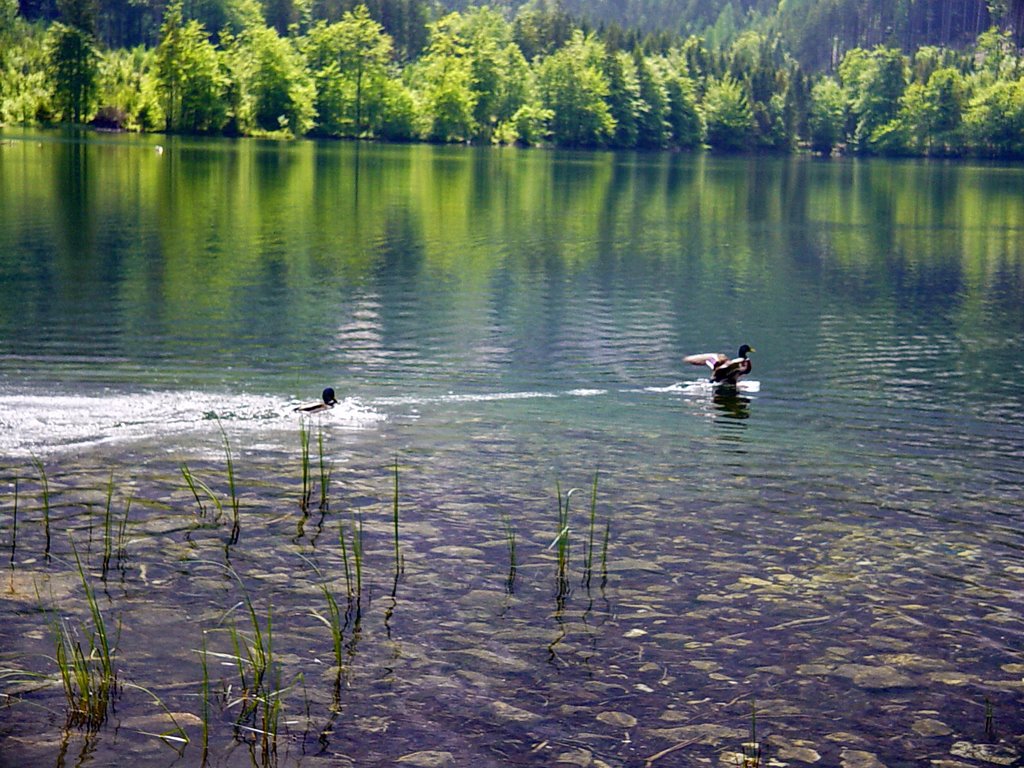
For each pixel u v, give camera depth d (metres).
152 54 152.12
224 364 21.27
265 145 121.88
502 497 13.91
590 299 31.53
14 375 19.62
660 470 15.27
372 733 8.69
